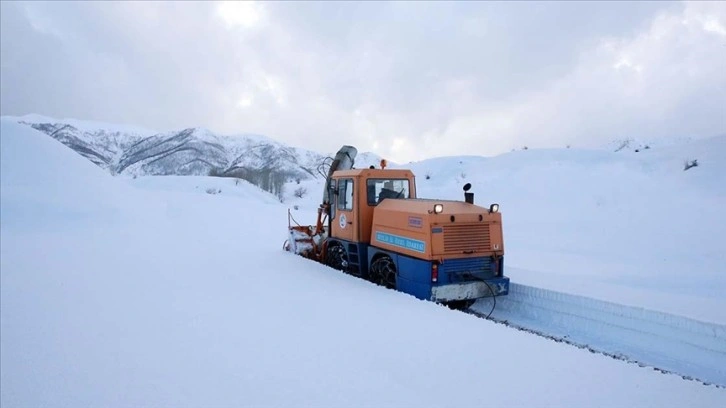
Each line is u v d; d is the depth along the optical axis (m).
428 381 4.02
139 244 13.09
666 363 5.33
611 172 28.42
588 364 4.41
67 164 22.50
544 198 23.17
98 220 17.55
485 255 7.28
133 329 5.53
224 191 50.41
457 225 7.10
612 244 12.82
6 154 20.86
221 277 8.63
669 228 14.16
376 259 8.52
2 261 10.16
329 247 10.39
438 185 35.31
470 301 7.62
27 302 6.82
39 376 4.18
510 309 7.63
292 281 8.27
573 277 8.28
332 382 4.00
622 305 6.16
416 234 7.21
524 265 10.22
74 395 3.79
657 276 8.89
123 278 8.54
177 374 4.20
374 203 8.94
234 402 3.64
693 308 5.93
